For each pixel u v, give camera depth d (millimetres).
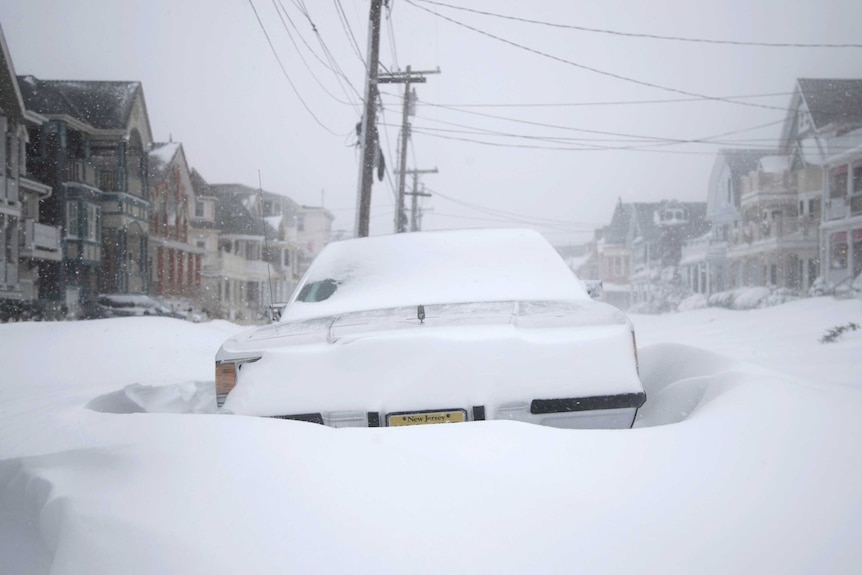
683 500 1689
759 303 38594
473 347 2756
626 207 77938
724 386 2654
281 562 1467
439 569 1431
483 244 4227
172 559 1493
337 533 1548
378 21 17281
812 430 2066
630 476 1808
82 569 1502
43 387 6668
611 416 2693
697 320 25641
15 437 2477
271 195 64438
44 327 11219
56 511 1758
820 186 38625
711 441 2012
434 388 2693
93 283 35562
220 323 15227
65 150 33938
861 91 37906
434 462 1868
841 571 1421
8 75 27406
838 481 1778
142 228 39781
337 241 4543
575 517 1605
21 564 1796
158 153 45250
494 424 2143
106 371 8172
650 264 66188
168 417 2270
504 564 1443
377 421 2689
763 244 41812
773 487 1750
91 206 35188
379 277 3961
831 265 35281
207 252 52094
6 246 28344
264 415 2729
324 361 2820
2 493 2098
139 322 11406
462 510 1630
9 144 28516
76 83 38969
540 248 4172
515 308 3229
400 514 1615
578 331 2865
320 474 1797
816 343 10852
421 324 3012
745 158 49188
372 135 17344
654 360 4031
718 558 1464
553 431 2102
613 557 1466
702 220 64062
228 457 1901
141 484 1819
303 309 3783
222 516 1635
